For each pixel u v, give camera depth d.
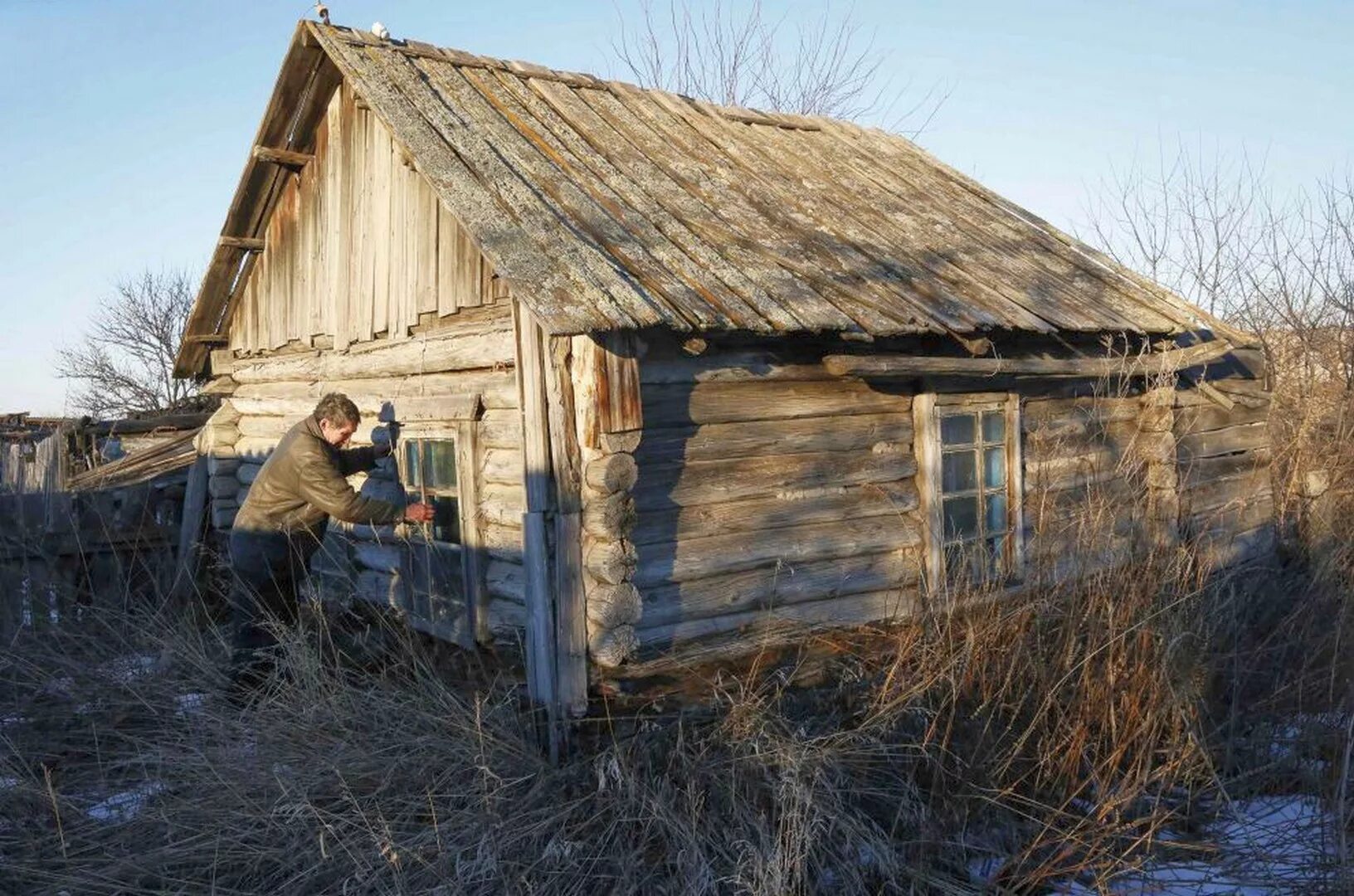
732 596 5.75
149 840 4.70
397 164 6.67
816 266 6.34
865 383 6.28
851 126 9.66
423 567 6.60
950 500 6.62
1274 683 5.64
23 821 4.89
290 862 4.39
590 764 4.88
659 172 7.02
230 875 4.48
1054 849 4.58
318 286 7.66
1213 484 8.31
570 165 6.55
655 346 5.38
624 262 5.50
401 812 4.66
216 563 8.61
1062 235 8.76
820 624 6.06
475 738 5.00
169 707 5.86
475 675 6.07
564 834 4.51
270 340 8.40
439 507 6.42
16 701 6.11
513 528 5.71
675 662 5.41
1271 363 9.52
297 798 4.68
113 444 13.67
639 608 5.22
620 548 5.15
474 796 4.71
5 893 4.42
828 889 4.30
